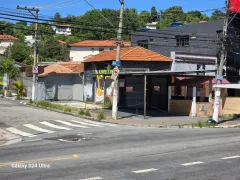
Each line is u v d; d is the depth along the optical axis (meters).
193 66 35.94
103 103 35.69
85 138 16.97
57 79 42.06
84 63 39.66
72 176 8.91
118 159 11.30
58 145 14.77
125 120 26.36
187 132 19.58
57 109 31.12
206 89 33.66
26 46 80.12
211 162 10.84
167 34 43.78
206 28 43.12
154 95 34.59
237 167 10.13
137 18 40.03
